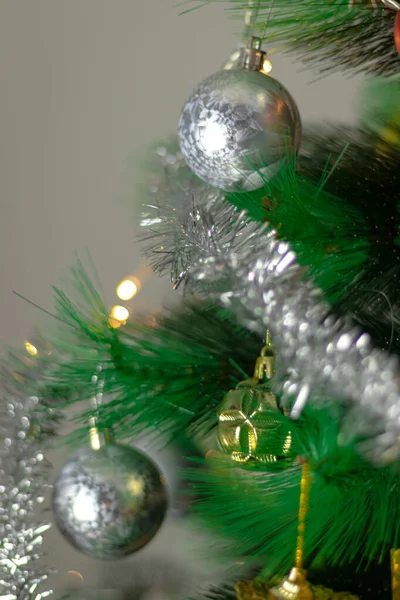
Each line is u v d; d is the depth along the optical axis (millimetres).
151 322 722
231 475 611
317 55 648
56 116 1204
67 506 639
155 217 737
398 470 533
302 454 542
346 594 558
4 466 667
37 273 1228
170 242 671
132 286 815
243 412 596
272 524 577
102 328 662
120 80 1183
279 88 596
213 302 676
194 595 663
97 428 655
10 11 1191
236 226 611
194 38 1157
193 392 668
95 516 636
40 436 677
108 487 636
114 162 1195
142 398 660
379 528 555
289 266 561
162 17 1159
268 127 586
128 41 1174
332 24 611
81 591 685
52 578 701
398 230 586
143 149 1048
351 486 536
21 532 655
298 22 606
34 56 1196
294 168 582
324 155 658
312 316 550
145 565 713
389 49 636
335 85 1118
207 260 610
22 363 703
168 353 667
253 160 591
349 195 609
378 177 619
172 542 746
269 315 561
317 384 541
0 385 706
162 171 811
